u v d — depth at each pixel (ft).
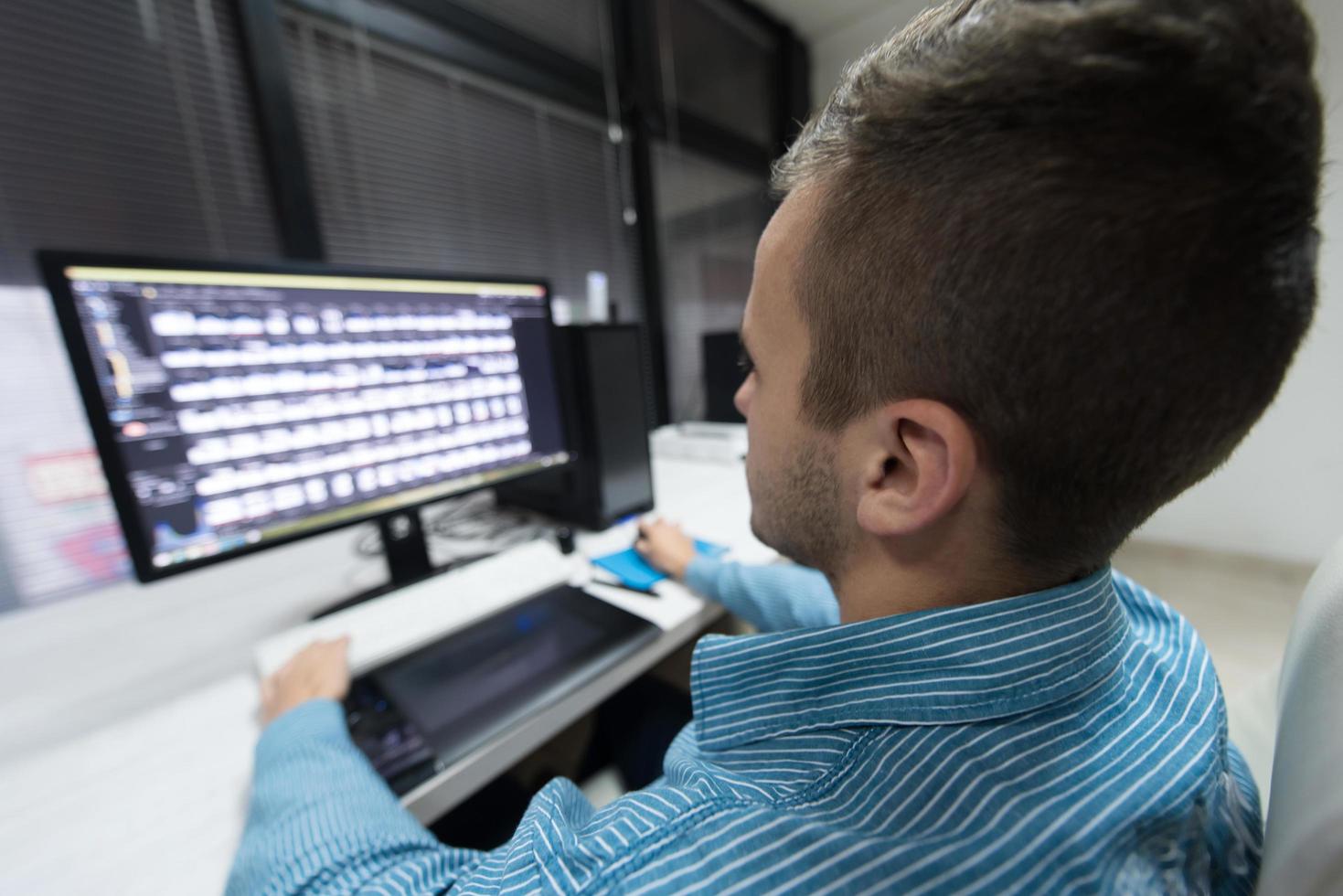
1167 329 0.67
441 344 2.51
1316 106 0.66
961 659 0.90
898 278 0.80
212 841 1.28
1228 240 0.64
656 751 2.34
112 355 1.71
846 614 1.15
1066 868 0.68
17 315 3.24
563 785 1.14
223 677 1.96
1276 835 0.80
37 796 1.42
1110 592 1.00
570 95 5.77
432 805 1.43
